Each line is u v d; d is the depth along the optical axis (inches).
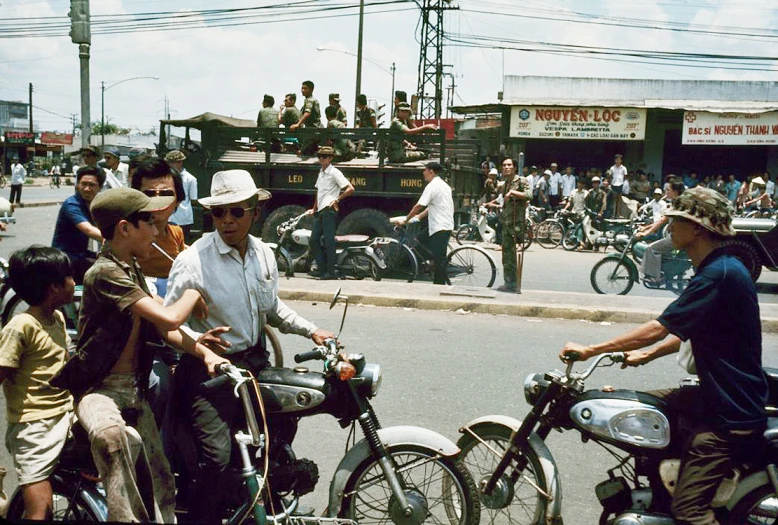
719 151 1066.1
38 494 118.7
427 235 451.5
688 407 127.6
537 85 1123.9
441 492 153.7
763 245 419.5
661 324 120.6
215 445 124.8
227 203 126.6
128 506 110.3
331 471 174.9
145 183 173.6
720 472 117.7
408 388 236.1
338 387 131.1
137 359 124.7
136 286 118.9
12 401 123.1
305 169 475.5
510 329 323.6
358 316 344.5
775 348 299.7
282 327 141.6
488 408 218.4
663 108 999.6
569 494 165.9
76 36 538.9
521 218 385.1
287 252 433.1
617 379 251.8
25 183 2128.4
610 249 688.4
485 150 1143.0
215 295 129.6
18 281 123.8
